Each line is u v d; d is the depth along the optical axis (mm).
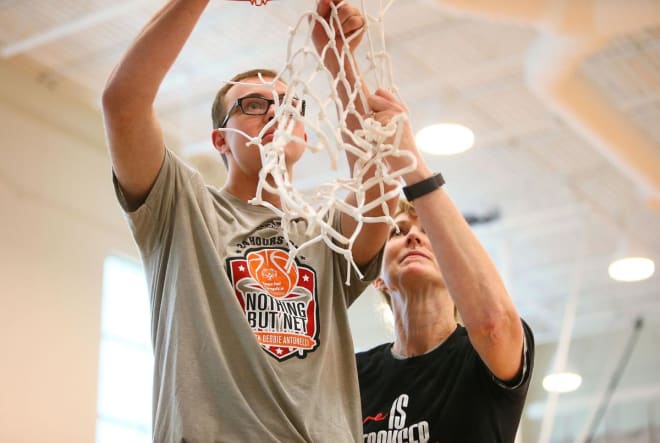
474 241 2523
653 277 10117
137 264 7617
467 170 8453
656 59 7094
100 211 7422
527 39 6695
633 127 6887
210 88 7336
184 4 2197
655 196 7453
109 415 7020
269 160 2121
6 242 6672
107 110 2189
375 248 2541
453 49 6895
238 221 2408
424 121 7758
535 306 10836
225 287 2234
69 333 6879
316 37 2590
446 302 3094
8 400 6379
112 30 6773
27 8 6531
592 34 5789
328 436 2188
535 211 9016
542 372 11250
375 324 8375
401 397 2936
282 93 2484
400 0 6301
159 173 2291
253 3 2520
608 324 11164
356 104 2561
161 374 2209
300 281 2365
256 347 2184
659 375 10719
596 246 9719
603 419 10867
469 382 2773
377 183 2346
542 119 7707
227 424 2115
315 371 2264
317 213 2160
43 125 7199
